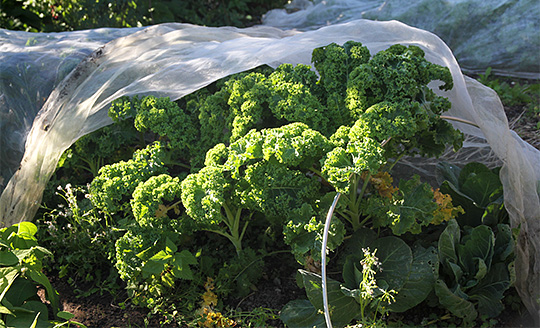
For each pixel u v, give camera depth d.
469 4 3.71
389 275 2.33
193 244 2.62
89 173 2.97
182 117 2.55
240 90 2.51
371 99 2.42
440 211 2.39
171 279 2.38
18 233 2.41
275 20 4.84
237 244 2.49
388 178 2.44
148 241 2.35
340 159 2.28
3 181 2.75
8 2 3.67
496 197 2.52
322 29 2.68
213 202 2.25
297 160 2.30
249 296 2.43
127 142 2.74
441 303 2.27
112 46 2.68
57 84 2.75
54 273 2.57
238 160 2.33
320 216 2.34
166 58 2.66
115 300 2.45
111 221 2.59
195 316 2.34
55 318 2.38
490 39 3.70
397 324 2.29
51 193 2.75
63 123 2.56
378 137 2.32
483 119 2.41
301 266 2.52
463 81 2.45
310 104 2.46
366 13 4.25
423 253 2.33
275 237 2.62
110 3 3.59
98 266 2.58
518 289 2.34
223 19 4.77
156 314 2.38
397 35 2.60
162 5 4.12
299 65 2.57
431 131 2.45
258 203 2.36
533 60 3.61
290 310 2.32
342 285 2.29
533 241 2.34
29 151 2.59
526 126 3.14
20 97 2.73
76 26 3.66
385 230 2.60
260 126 2.58
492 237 2.34
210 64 2.59
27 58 2.77
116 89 2.61
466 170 2.62
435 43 2.53
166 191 2.33
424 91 2.42
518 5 3.62
